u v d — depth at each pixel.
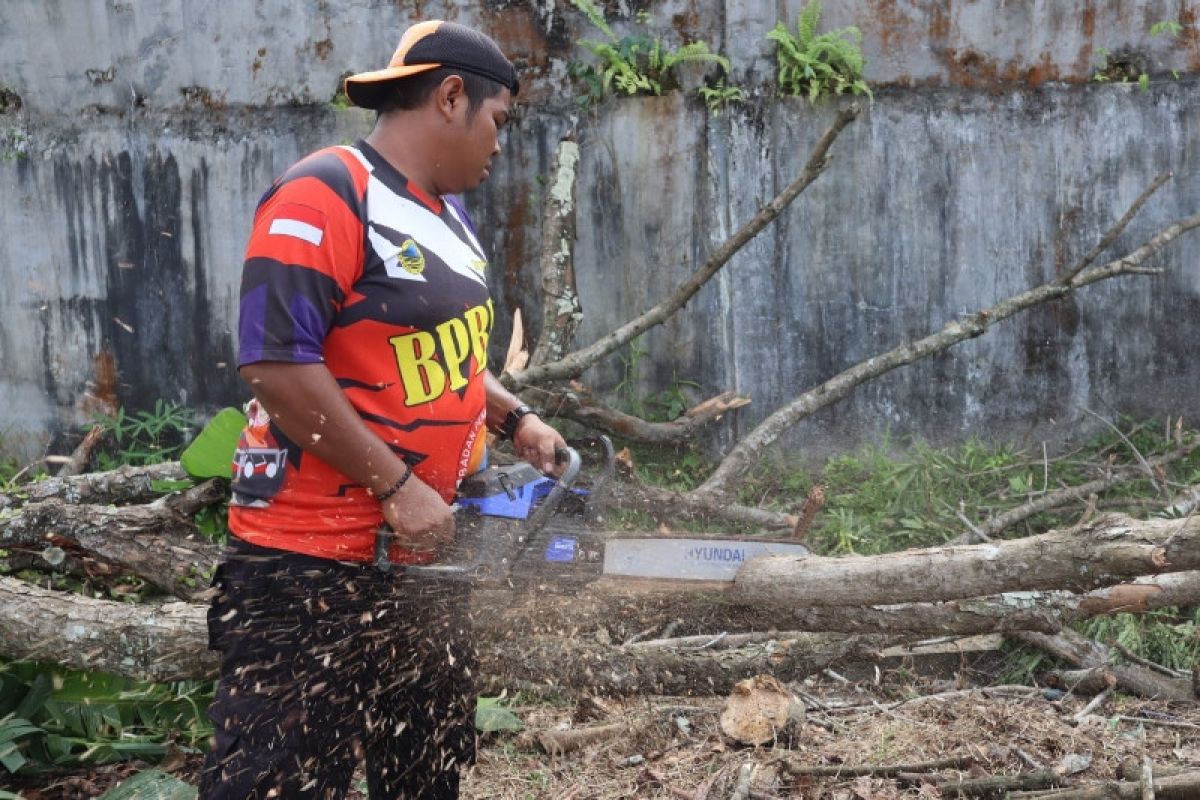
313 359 1.97
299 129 5.41
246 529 2.13
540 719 3.27
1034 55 5.06
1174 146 5.06
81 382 5.66
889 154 5.14
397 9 5.31
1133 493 4.66
